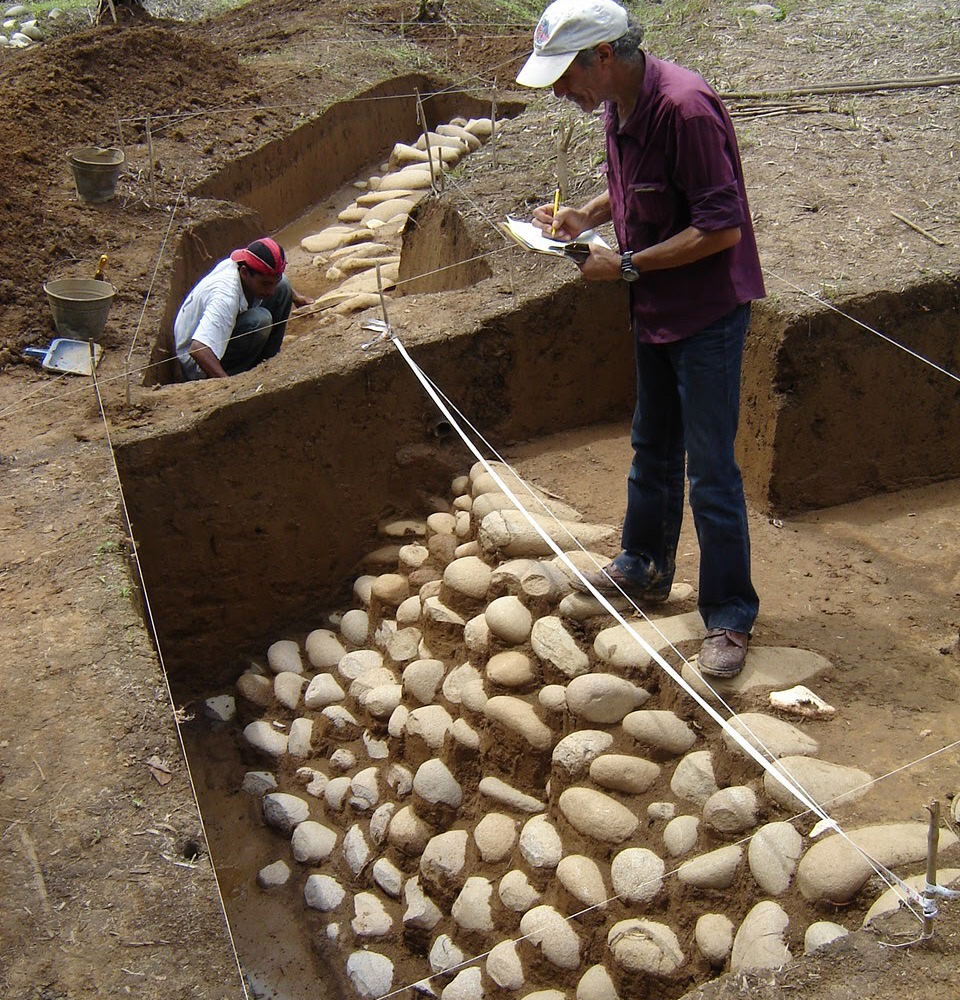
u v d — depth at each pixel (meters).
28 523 4.62
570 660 4.20
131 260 7.05
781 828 3.31
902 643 4.11
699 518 3.72
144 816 3.23
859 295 4.80
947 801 3.30
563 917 3.71
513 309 5.54
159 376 6.24
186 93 9.88
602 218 3.83
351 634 5.51
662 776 3.80
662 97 3.24
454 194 7.03
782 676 3.86
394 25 12.49
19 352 6.00
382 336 5.55
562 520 4.96
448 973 3.98
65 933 2.90
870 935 2.75
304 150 9.84
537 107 8.90
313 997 4.26
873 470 5.10
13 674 3.77
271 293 6.44
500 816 4.20
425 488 5.73
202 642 5.66
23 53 10.02
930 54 8.31
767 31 9.42
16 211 7.21
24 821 3.21
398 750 4.79
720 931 3.29
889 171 6.29
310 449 5.47
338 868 4.68
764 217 5.79
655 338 3.60
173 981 2.79
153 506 5.30
